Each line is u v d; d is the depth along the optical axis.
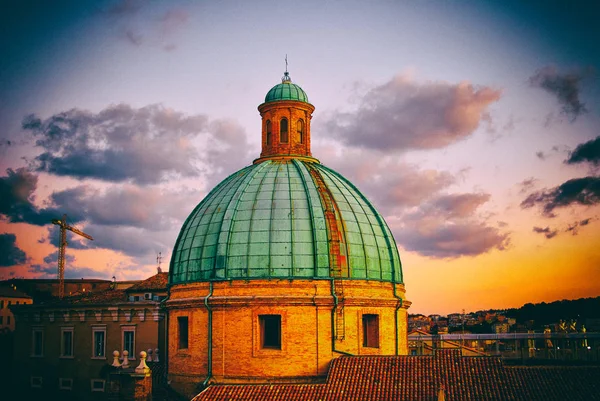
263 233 43.78
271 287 42.72
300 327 42.41
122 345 58.22
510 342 92.81
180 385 44.94
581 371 37.59
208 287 43.78
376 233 46.78
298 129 51.75
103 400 58.06
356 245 44.94
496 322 129.50
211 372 43.00
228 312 43.12
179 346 46.12
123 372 43.78
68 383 59.97
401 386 37.56
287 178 46.91
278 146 51.16
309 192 45.47
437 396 36.19
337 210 45.72
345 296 43.12
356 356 40.59
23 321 63.31
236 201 45.53
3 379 74.00
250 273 43.03
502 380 37.28
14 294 107.38
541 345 92.00
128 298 62.50
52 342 61.50
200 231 45.97
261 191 45.97
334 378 38.84
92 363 59.12
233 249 43.75
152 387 45.75
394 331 45.88
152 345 57.38
